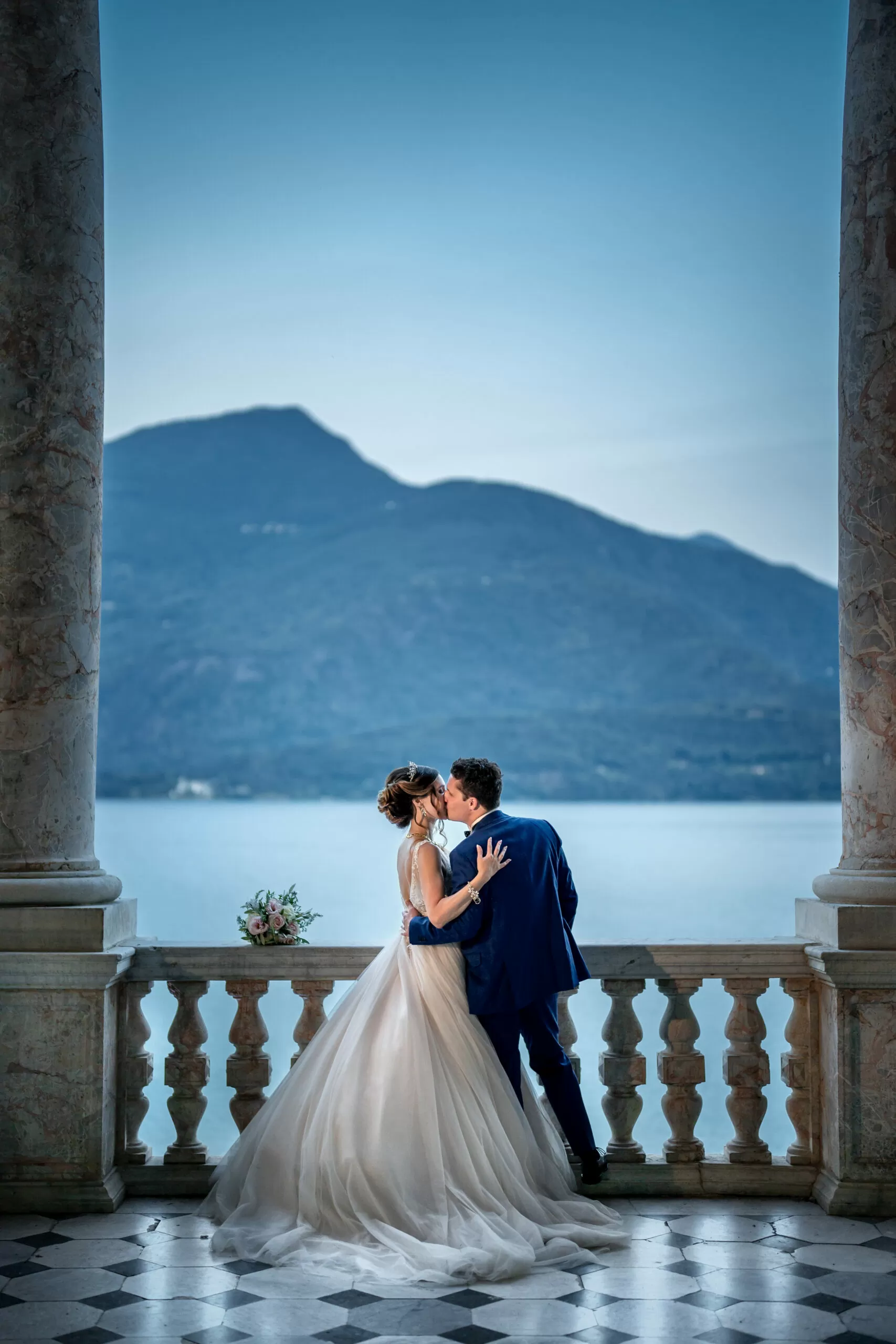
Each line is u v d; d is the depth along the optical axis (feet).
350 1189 14.42
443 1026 15.16
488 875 15.19
